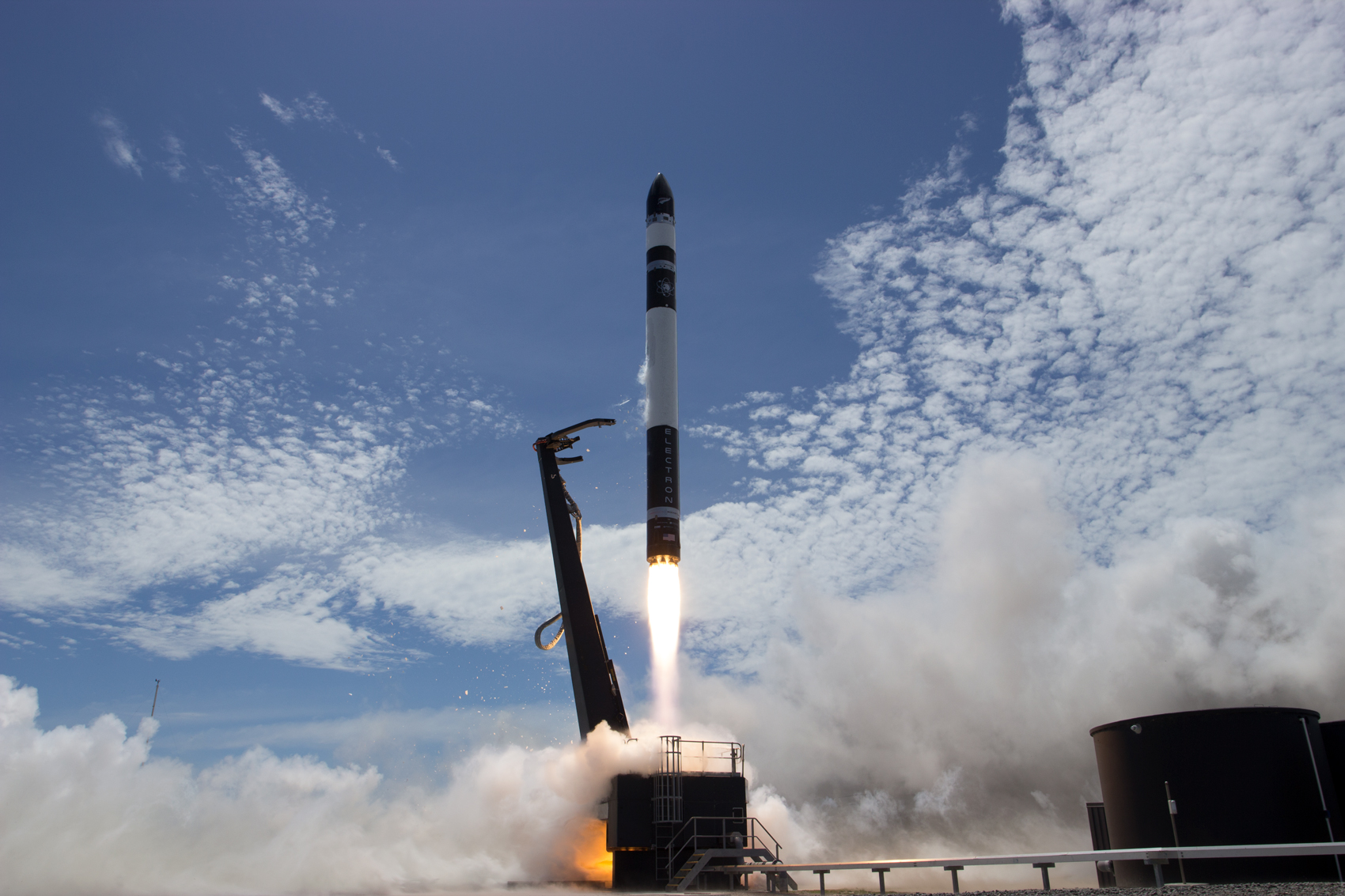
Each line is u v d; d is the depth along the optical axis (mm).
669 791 31312
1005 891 18531
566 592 35875
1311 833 23547
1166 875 24172
